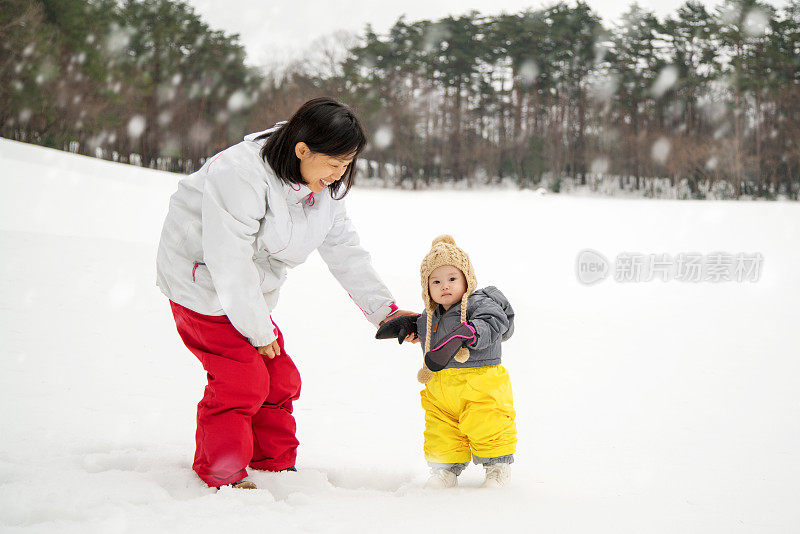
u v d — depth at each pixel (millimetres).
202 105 73812
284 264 3117
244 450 2801
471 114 86000
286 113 72000
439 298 3117
